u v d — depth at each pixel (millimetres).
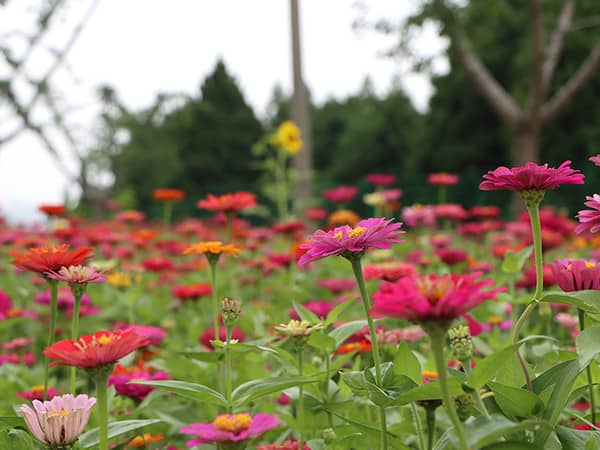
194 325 4027
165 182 43406
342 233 1450
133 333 1300
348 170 46125
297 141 9008
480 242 6242
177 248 6359
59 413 1404
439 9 16844
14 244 6328
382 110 45906
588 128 24859
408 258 5363
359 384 1464
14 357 3453
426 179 19969
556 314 3264
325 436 1826
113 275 4324
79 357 1222
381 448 1452
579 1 18703
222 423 1214
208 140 49906
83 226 8211
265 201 23734
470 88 29781
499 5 17969
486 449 1115
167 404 2631
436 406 1587
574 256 4949
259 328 3055
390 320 3445
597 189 17156
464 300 995
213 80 51719
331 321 2006
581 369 1236
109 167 23844
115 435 1508
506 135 28359
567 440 1306
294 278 5066
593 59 16531
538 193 1417
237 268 6160
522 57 24062
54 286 1795
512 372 1399
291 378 1521
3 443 1603
